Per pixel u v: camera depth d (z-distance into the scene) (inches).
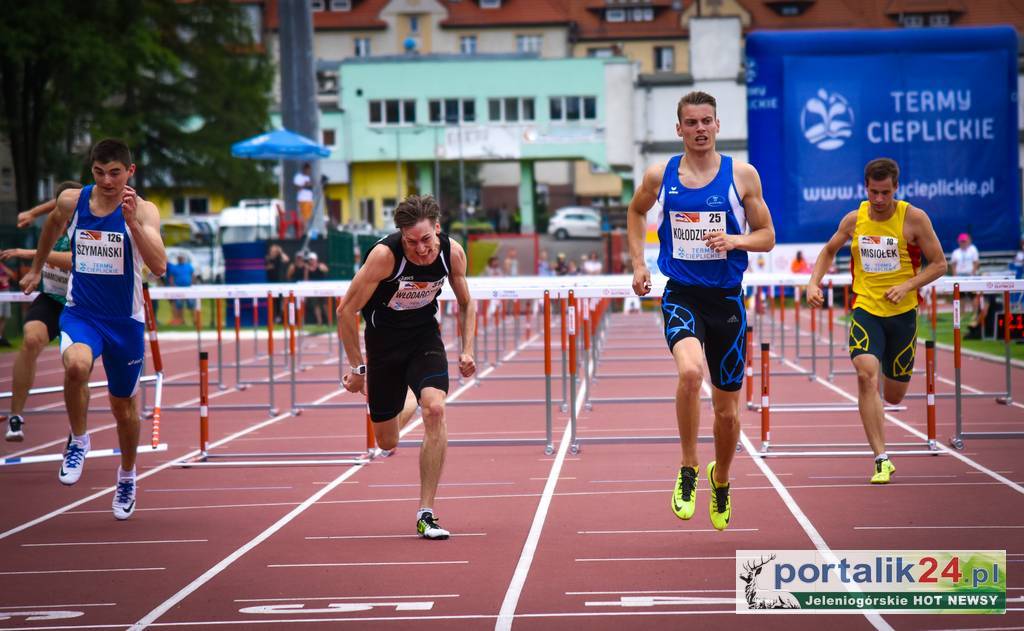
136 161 3176.7
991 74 1668.3
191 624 316.8
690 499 393.1
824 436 676.1
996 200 1672.0
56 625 318.0
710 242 378.9
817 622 305.0
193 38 3255.4
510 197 4771.2
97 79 2103.8
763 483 523.2
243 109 3336.6
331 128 3880.4
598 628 302.0
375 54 4980.3
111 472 608.4
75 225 454.3
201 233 2787.9
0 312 1574.8
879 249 523.2
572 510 473.1
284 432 747.4
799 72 1696.6
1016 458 579.2
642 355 1343.5
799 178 1710.1
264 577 369.4
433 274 420.8
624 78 3673.7
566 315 831.1
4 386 1115.3
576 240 3902.6
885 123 1685.5
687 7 4901.6
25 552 414.0
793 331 1662.2
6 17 1962.4
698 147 389.1
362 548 409.4
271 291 808.3
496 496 510.6
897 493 491.2
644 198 399.9
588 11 5002.5
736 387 392.5
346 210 3969.0
